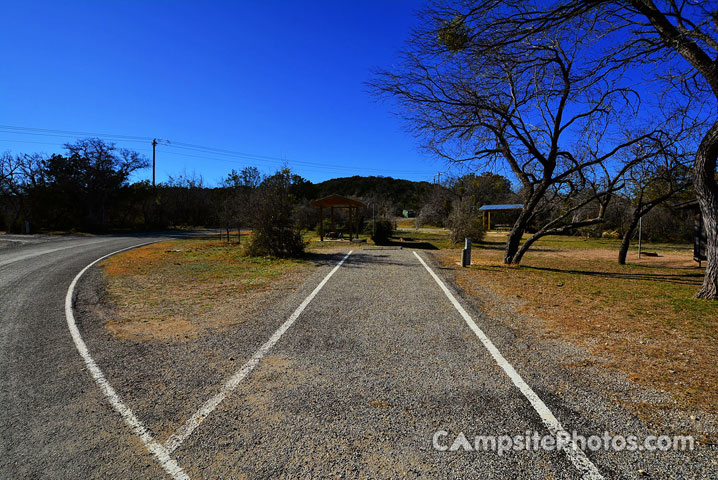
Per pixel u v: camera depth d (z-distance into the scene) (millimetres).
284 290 8008
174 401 3221
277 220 14766
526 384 3498
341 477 2271
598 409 3055
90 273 10492
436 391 3361
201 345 4613
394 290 7996
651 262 15117
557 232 12203
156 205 41031
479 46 6324
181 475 2307
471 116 10344
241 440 2654
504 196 47938
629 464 2387
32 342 4758
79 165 32062
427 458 2449
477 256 15977
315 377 3674
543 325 5461
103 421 2918
